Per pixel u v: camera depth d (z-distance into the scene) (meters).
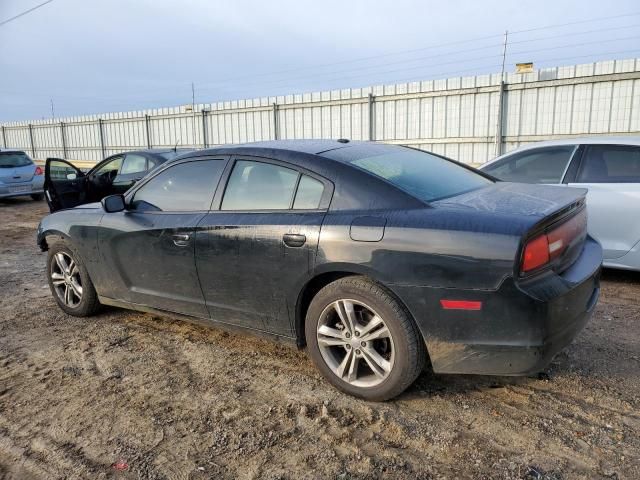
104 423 2.88
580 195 3.13
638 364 3.37
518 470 2.37
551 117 12.71
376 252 2.78
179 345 3.93
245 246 3.26
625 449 2.50
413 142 15.04
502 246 2.51
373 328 2.89
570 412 2.83
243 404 3.03
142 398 3.14
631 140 5.12
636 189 4.91
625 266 5.06
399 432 2.69
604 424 2.71
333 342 3.06
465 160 14.20
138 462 2.53
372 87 15.50
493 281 2.53
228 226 3.34
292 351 3.74
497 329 2.58
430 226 2.69
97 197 8.86
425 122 14.70
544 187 3.45
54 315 4.70
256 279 3.26
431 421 2.79
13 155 14.03
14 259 7.21
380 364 2.89
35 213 12.44
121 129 23.84
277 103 17.86
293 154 3.29
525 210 2.73
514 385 3.14
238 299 3.39
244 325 3.46
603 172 5.16
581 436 2.62
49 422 2.92
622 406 2.88
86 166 25.86
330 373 3.10
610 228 5.07
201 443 2.66
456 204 2.88
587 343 3.71
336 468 2.43
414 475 2.37
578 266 2.95
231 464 2.49
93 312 4.57
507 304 2.53
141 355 3.77
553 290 2.58
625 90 11.60
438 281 2.64
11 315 4.73
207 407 3.01
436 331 2.71
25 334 4.25
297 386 3.21
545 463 2.42
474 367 2.69
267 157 3.37
